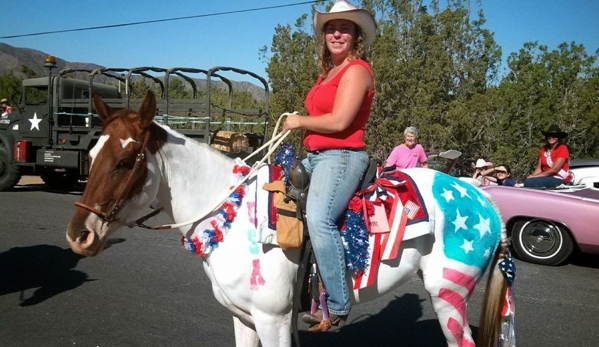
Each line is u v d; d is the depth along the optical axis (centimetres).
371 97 272
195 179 273
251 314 266
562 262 703
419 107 1659
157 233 795
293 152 280
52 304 482
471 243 288
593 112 1864
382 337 421
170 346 393
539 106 1905
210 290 530
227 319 451
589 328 461
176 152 268
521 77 2098
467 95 2064
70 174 1308
